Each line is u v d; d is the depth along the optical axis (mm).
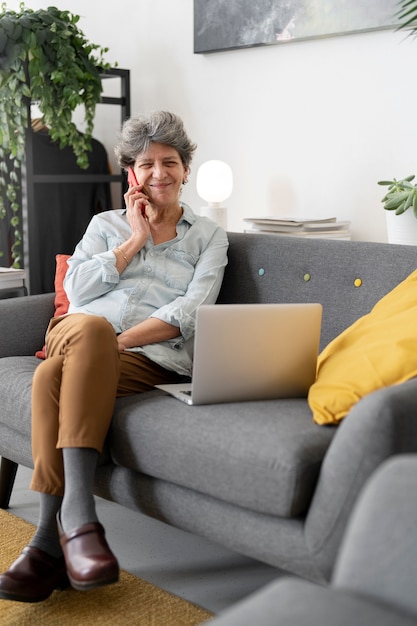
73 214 3900
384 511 1146
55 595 2031
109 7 4000
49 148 3797
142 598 2012
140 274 2480
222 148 3598
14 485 2764
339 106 3137
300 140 3291
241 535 1754
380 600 1101
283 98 3326
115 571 1777
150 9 3809
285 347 1992
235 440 1742
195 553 2281
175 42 3727
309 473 1642
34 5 4391
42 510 1984
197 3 3529
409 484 1152
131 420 1968
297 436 1716
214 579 2119
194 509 1852
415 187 2561
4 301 2678
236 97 3506
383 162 3029
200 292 2438
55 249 3865
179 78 3732
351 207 3154
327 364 1987
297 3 3160
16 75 3467
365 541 1143
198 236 2555
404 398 1550
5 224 3963
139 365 2268
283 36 3232
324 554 1605
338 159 3170
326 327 2332
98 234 2574
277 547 1687
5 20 3451
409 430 1540
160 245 2516
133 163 2557
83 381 1926
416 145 2924
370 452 1531
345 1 3006
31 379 2285
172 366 2324
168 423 1891
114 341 2020
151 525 2480
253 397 2018
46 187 3793
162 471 1877
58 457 1962
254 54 3402
